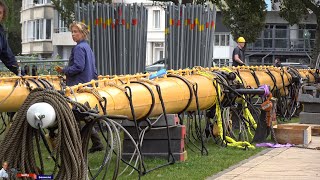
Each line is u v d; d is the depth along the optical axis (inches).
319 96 569.9
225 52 1920.5
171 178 319.6
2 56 332.8
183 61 610.2
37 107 224.2
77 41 382.9
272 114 471.2
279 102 611.5
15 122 231.8
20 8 2701.8
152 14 2091.5
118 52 554.9
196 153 403.9
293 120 624.4
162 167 348.5
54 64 878.4
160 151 367.2
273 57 1929.1
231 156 394.9
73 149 230.5
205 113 465.7
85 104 261.3
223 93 434.3
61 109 228.7
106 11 547.5
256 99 528.7
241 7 1187.3
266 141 457.4
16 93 381.4
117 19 554.6
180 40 606.9
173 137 368.8
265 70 594.6
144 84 341.4
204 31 617.9
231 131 455.5
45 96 229.8
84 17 542.6
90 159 370.3
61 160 233.5
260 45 1920.5
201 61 615.2
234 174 335.0
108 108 301.1
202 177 323.3
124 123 355.9
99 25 546.0
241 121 462.0
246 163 370.3
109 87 318.7
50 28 2358.5
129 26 557.6
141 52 572.7
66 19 1642.5
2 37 327.3
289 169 349.7
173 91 370.9
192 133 453.4
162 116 362.3
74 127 231.9
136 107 326.3
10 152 232.7
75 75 378.0
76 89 290.0
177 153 368.2
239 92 444.5
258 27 1218.0
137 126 340.2
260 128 456.8
